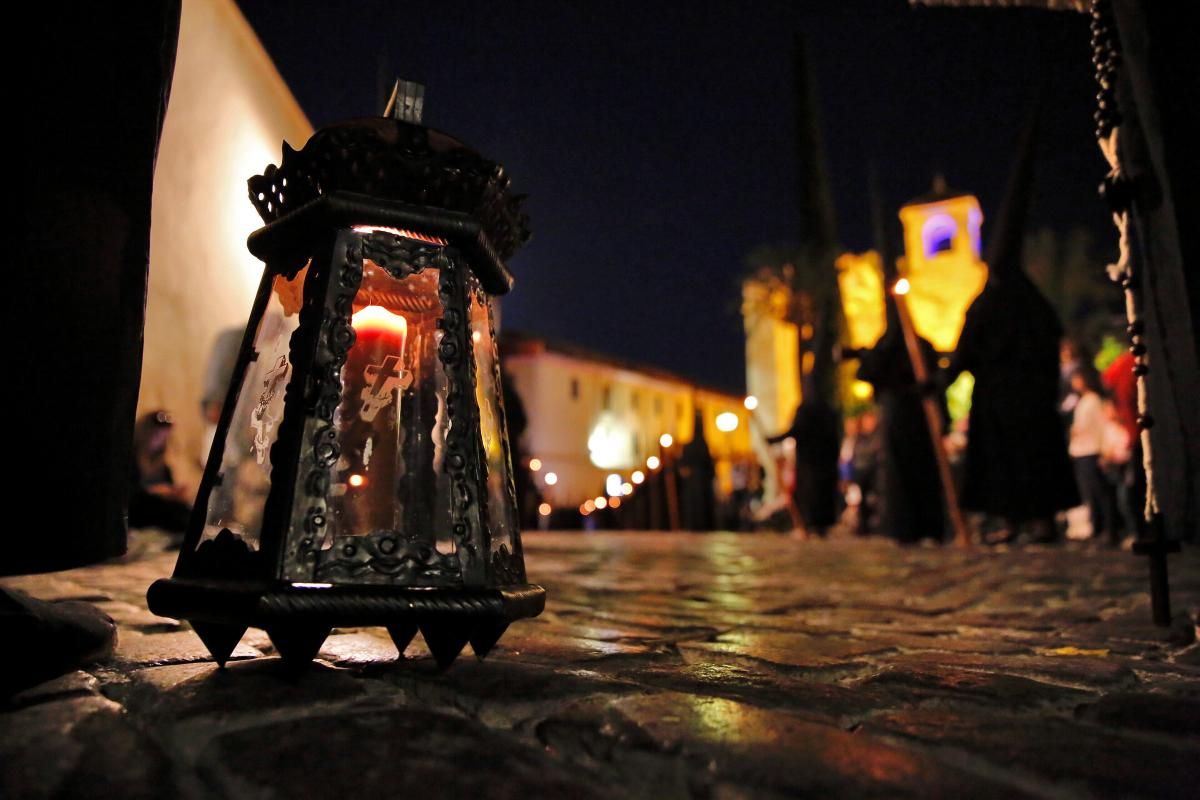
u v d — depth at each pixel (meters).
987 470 7.49
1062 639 2.21
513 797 0.86
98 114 1.38
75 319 1.33
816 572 4.90
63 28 1.33
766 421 40.81
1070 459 7.38
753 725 1.10
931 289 34.91
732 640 2.13
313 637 1.25
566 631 2.21
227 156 7.15
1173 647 2.07
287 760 0.94
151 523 5.84
